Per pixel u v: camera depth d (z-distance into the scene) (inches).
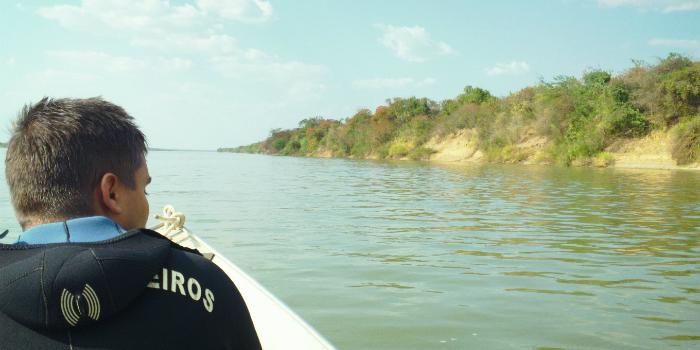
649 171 1066.7
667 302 194.1
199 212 440.1
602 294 204.1
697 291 208.2
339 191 660.7
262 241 306.0
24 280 38.4
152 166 1499.8
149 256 42.3
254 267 242.7
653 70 1316.4
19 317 39.3
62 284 38.4
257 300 112.3
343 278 224.2
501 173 1055.0
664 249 289.1
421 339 157.2
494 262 256.4
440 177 953.5
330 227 358.0
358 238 316.5
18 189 45.9
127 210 49.2
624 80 1344.7
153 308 42.2
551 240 313.7
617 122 1312.7
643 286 215.6
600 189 674.2
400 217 412.5
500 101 1844.2
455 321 173.0
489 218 408.2
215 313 44.8
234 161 2153.1
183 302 43.4
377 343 154.3
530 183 784.3
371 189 692.7
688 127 1155.9
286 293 202.4
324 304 189.6
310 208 472.1
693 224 378.6
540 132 1537.9
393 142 2436.0
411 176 994.1
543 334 162.1
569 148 1386.6
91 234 43.4
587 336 161.0
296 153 3745.1
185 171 1206.3
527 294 203.2
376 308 185.3
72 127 45.7
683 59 1300.4
